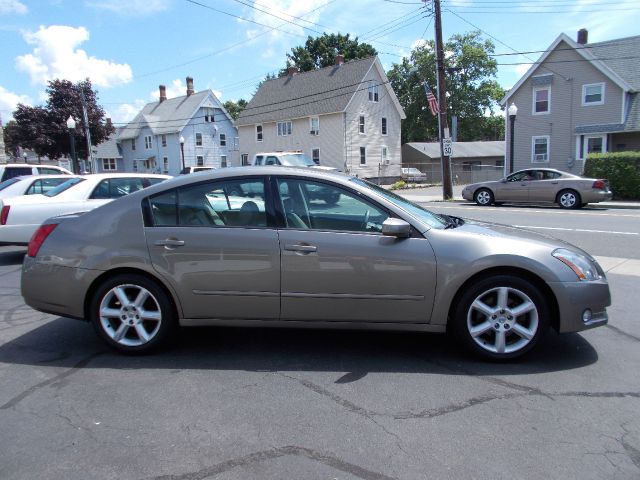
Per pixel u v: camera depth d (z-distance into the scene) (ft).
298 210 13.46
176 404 11.17
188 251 13.38
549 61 98.02
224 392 11.75
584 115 95.14
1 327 16.70
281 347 14.61
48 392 11.82
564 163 98.58
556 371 12.73
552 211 53.36
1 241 26.73
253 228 13.38
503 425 10.14
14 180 36.37
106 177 29.14
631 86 90.63
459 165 161.68
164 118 174.29
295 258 13.10
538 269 12.69
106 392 11.79
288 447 9.43
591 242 32.73
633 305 18.53
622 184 64.49
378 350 14.30
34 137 136.56
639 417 10.43
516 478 8.46
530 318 13.00
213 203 13.70
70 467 8.86
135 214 13.78
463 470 8.68
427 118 192.85
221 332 15.93
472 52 179.22
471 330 13.11
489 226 14.98
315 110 133.49
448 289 12.89
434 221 14.20
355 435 9.83
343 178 13.82
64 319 17.56
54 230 14.16
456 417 10.48
